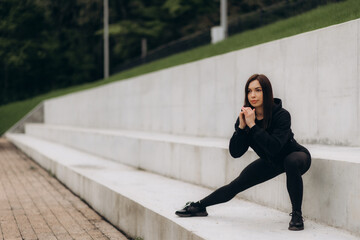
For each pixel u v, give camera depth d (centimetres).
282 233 502
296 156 507
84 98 2789
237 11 4050
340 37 844
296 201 512
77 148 1888
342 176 519
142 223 651
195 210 584
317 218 558
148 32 4706
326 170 545
